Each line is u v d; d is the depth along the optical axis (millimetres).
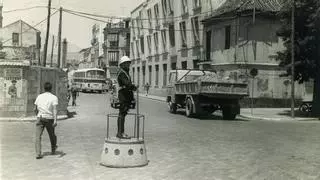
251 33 36156
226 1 40531
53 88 24297
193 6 46719
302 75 30562
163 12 58344
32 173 9297
